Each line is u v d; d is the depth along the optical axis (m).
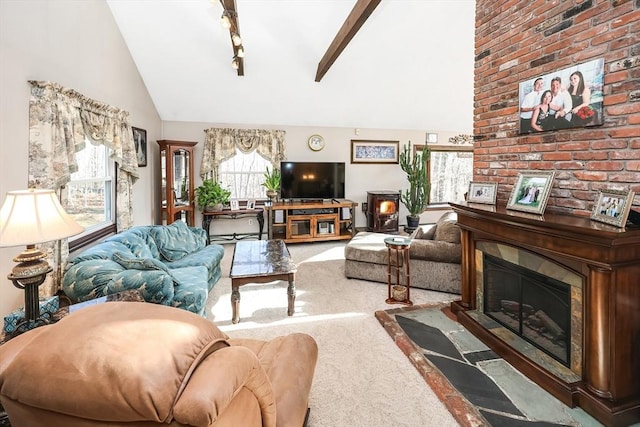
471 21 4.10
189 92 4.97
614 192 1.66
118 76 3.67
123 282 2.07
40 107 2.15
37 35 2.21
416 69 4.99
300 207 5.38
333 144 6.33
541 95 2.21
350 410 1.71
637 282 1.60
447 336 2.43
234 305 2.70
